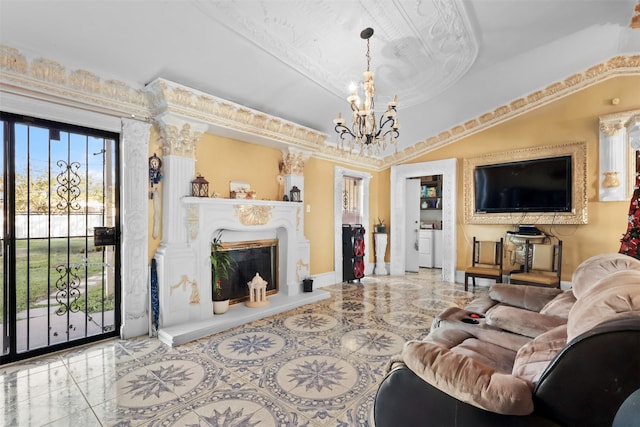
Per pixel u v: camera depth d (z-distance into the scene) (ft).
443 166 17.65
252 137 12.36
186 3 7.25
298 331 10.06
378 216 20.97
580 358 2.98
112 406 6.09
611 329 2.88
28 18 6.93
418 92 13.17
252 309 11.68
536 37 10.36
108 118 9.15
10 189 7.91
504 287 8.59
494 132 16.03
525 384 3.33
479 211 16.47
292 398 6.35
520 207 15.14
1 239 7.80
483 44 10.36
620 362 2.81
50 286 8.54
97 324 9.36
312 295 13.75
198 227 10.59
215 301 11.14
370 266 20.29
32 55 7.73
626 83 12.70
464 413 3.49
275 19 8.14
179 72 9.47
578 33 10.58
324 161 16.98
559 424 3.06
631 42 11.54
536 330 5.90
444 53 10.54
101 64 8.64
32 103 7.85
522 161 15.12
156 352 8.54
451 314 7.45
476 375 3.45
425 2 8.05
